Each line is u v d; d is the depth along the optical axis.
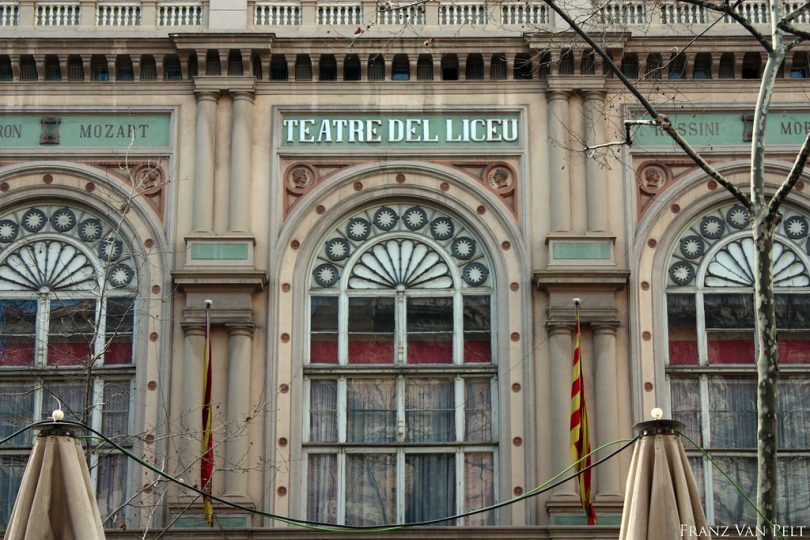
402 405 36.75
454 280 37.62
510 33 38.56
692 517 21.66
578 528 34.22
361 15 38.84
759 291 24.50
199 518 35.03
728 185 25.03
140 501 35.12
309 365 36.88
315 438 36.44
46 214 38.19
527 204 37.72
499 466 36.00
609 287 36.72
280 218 37.69
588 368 36.41
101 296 33.72
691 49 38.19
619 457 35.66
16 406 36.75
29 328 37.38
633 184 37.84
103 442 34.84
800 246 37.81
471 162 38.22
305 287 37.47
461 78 38.56
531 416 36.09
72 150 38.19
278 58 38.47
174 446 35.75
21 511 21.34
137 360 36.59
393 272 37.78
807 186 37.91
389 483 36.19
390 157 38.22
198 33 37.94
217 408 36.03
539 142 38.19
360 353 37.12
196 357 36.34
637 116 38.16
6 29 38.59
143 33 38.59
